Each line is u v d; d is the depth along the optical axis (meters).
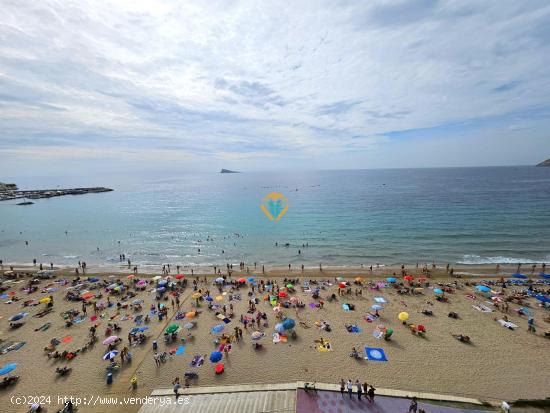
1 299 30.92
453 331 23.23
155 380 18.09
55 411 15.88
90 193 159.88
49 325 25.06
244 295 30.95
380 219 70.69
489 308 26.77
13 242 59.75
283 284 34.16
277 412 14.88
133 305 28.38
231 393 16.33
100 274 39.72
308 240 55.97
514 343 21.61
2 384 17.75
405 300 28.98
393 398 15.65
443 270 38.44
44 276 38.03
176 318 25.77
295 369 18.95
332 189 149.38
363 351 20.75
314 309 27.25
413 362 19.56
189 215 86.12
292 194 129.62
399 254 46.78
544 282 32.72
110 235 64.12
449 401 15.51
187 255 49.72
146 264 45.50
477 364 19.34
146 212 93.44
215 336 22.88
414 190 133.00
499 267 39.69
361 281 33.88
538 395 16.67
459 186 145.38
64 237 63.09
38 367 19.50
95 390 17.34
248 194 141.00
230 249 52.25
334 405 15.25
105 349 21.45
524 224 61.94
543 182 155.62
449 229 59.75
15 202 124.62
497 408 15.12
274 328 23.91
